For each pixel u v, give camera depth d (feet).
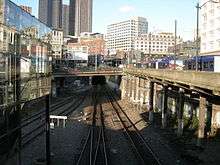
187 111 166.61
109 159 104.27
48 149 98.94
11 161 79.92
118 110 229.45
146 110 226.38
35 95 90.79
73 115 197.57
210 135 131.13
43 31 103.76
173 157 107.96
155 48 525.34
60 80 345.72
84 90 413.39
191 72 110.63
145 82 247.50
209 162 101.40
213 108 133.80
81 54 490.90
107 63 542.98
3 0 69.82
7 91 72.90
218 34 249.34
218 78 88.79
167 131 151.12
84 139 132.46
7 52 73.36
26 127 143.23
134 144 124.36
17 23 78.89
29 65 86.84
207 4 267.59
